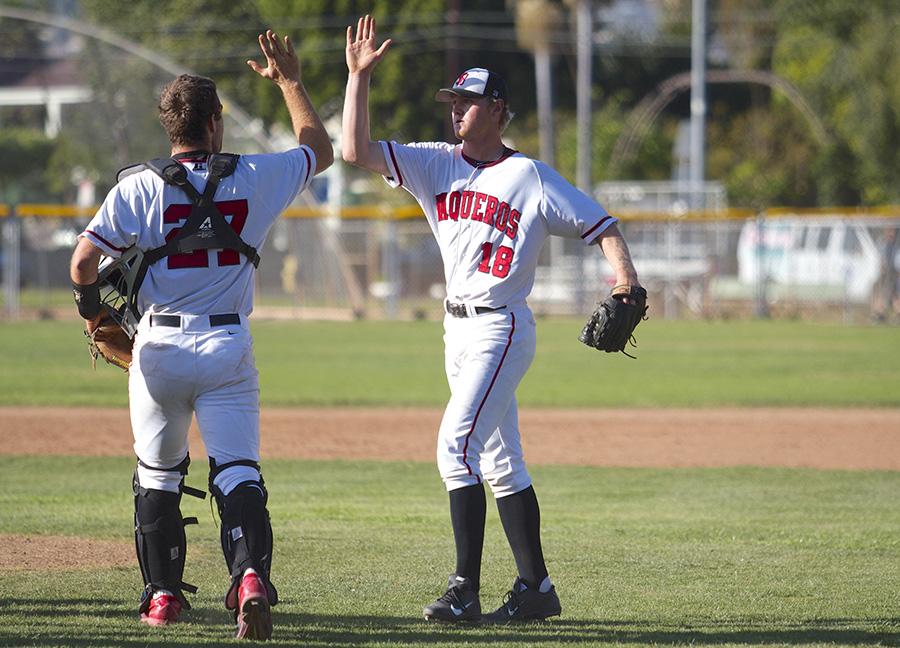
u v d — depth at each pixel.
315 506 30.30
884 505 31.27
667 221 107.38
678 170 183.12
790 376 63.75
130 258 17.33
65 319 101.81
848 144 165.88
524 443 42.88
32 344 79.00
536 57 164.50
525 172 18.59
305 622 18.56
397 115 168.12
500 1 172.25
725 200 156.12
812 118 170.00
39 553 23.80
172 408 17.44
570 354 75.94
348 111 19.03
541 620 18.98
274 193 17.61
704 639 17.72
